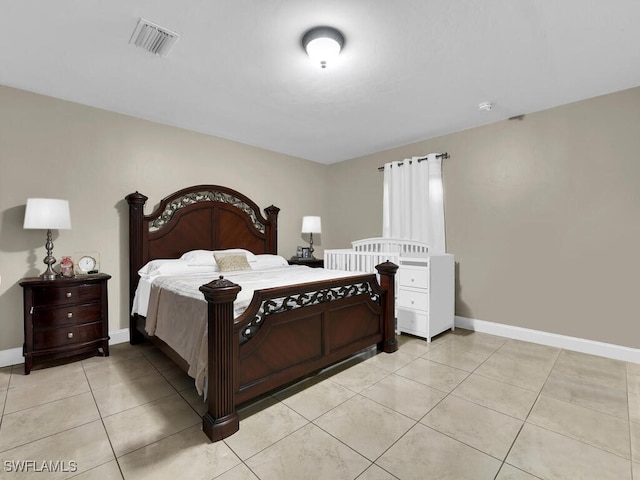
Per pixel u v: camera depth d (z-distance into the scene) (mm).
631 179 2650
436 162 3844
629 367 2533
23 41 2014
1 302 2586
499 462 1462
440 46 2066
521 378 2340
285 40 2008
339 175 5133
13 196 2633
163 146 3479
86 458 1482
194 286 2293
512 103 2961
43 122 2764
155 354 2867
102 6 1706
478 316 3578
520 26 1864
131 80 2527
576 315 2934
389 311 2854
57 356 2557
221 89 2680
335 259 4191
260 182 4395
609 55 2166
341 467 1430
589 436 1654
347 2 1672
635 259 2639
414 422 1778
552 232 3061
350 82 2555
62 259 2783
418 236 4020
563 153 2988
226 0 1657
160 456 1501
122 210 3203
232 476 1373
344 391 2141
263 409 1917
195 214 3668
